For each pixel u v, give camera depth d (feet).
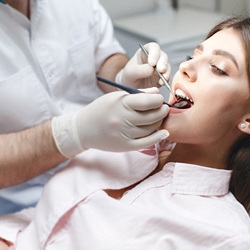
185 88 2.64
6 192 3.65
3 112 3.52
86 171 3.07
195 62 2.65
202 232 2.48
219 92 2.54
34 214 3.23
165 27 6.41
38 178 3.74
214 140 2.72
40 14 3.81
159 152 3.23
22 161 3.06
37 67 3.81
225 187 2.84
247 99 2.58
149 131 2.74
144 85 3.34
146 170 3.04
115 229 2.63
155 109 2.67
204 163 2.88
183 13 7.14
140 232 2.60
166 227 2.57
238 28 2.70
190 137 2.66
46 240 2.88
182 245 2.53
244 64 2.55
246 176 2.89
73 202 2.87
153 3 7.36
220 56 2.60
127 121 2.69
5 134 3.23
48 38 3.85
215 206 2.67
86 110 2.92
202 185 2.79
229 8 7.09
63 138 2.97
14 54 3.61
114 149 2.84
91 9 4.29
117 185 2.97
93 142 2.88
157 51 3.19
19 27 3.69
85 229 2.72
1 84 3.44
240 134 2.77
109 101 2.77
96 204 2.80
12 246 3.00
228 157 2.88
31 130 3.16
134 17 7.14
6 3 3.60
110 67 4.42
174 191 2.80
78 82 4.12
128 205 2.72
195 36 5.94
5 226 3.13
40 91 3.65
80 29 4.11
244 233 2.48
